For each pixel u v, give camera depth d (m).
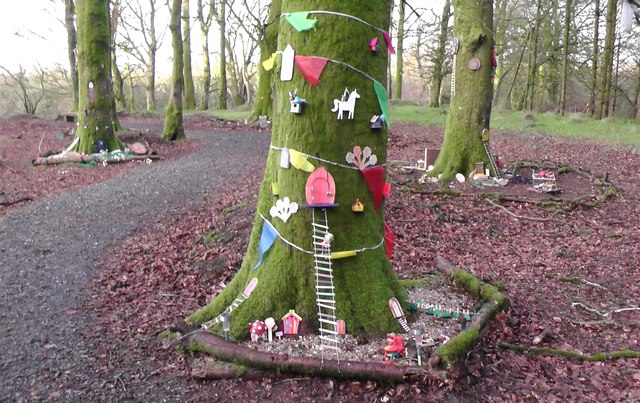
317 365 3.44
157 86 45.72
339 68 3.75
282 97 3.93
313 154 3.81
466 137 10.03
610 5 19.91
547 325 4.59
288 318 3.91
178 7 16.45
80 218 8.12
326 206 3.83
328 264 3.92
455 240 7.21
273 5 11.17
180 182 10.47
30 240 7.12
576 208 8.62
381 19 3.91
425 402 3.27
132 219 8.05
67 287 5.53
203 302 5.07
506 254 6.78
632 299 5.30
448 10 24.64
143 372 3.73
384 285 4.05
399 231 7.20
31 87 32.94
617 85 26.72
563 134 17.25
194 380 3.59
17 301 5.12
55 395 3.45
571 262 6.48
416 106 26.23
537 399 3.42
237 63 39.66
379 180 4.03
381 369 3.39
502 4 26.88
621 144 15.10
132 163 12.95
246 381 3.53
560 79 27.52
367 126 3.90
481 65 9.83
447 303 4.55
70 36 23.03
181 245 6.78
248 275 4.24
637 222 8.03
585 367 3.89
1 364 3.86
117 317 4.72
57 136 17.42
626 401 3.45
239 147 15.72
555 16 26.30
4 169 12.30
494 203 8.69
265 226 4.10
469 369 3.64
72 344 4.19
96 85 13.30
